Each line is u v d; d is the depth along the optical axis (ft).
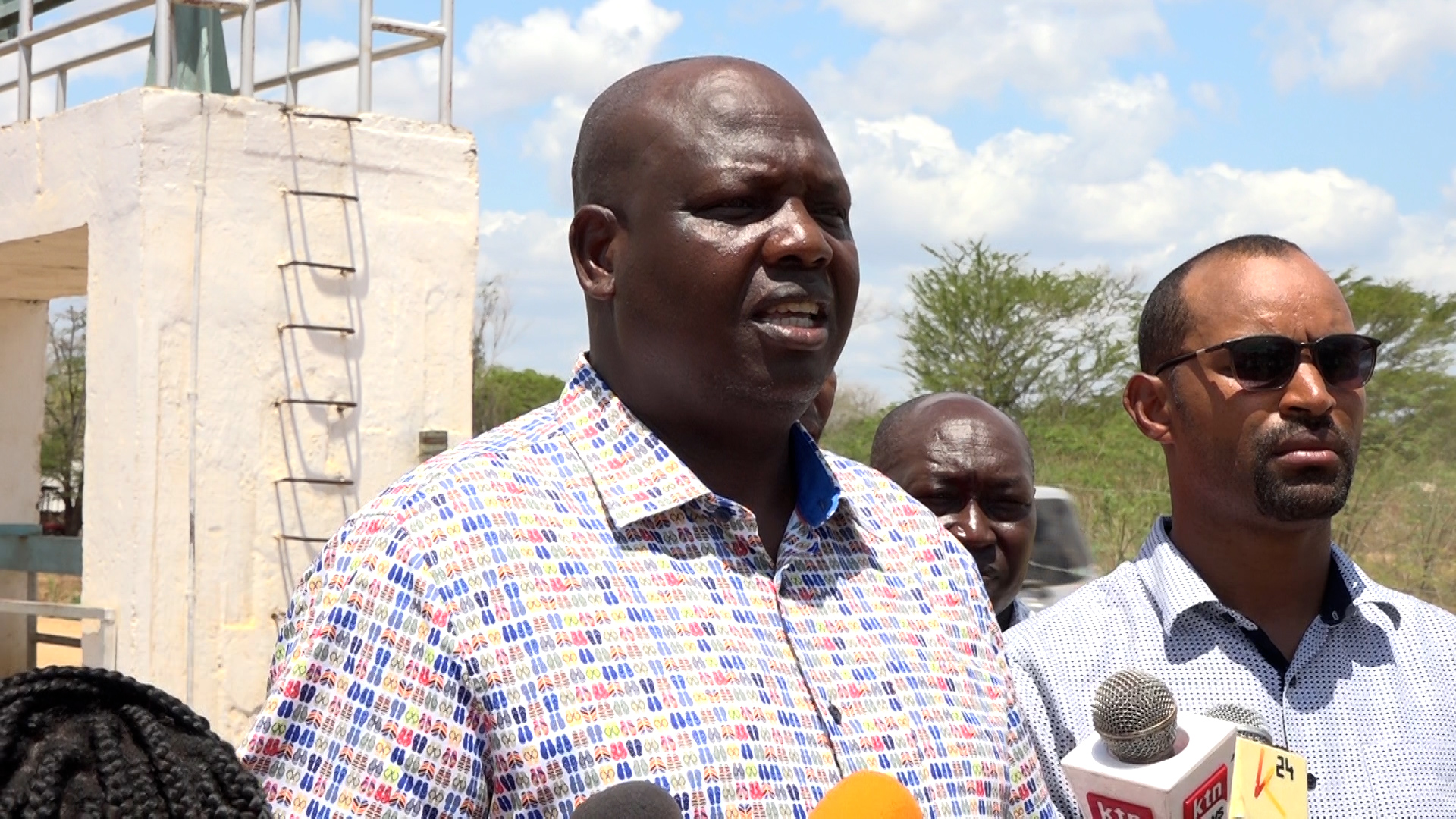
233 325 30.35
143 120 29.32
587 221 6.99
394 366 32.35
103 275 30.12
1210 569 10.00
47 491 95.61
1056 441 79.51
